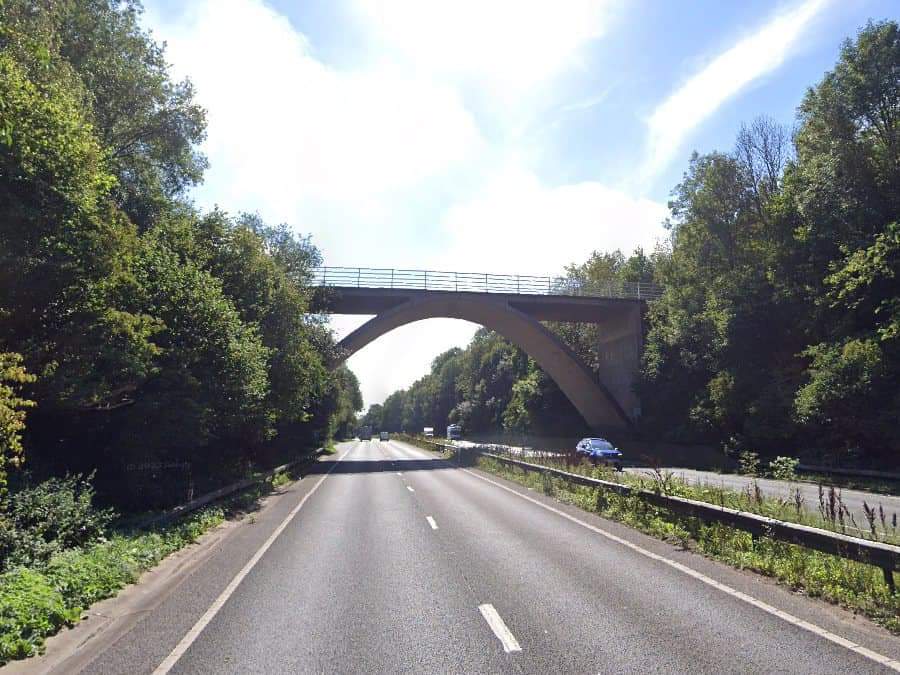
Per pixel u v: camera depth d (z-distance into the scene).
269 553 10.62
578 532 11.95
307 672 5.12
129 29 20.69
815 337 31.39
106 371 11.73
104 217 11.16
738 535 9.57
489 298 47.59
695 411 38.22
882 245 24.67
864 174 28.30
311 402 38.97
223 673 5.15
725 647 5.44
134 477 14.62
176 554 10.66
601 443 36.41
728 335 36.38
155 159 23.97
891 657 5.13
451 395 129.50
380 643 5.80
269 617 6.75
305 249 40.38
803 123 33.66
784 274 33.34
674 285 45.88
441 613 6.73
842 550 7.24
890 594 6.48
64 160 9.22
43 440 13.13
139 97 20.98
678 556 9.43
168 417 14.09
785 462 18.72
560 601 7.07
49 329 10.52
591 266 72.44
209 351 15.68
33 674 5.16
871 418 24.70
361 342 45.78
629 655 5.30
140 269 14.30
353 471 33.44
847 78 29.23
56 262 9.49
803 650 5.33
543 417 68.19
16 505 8.71
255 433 23.72
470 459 37.47
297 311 27.45
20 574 7.00
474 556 9.84
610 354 55.19
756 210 42.00
